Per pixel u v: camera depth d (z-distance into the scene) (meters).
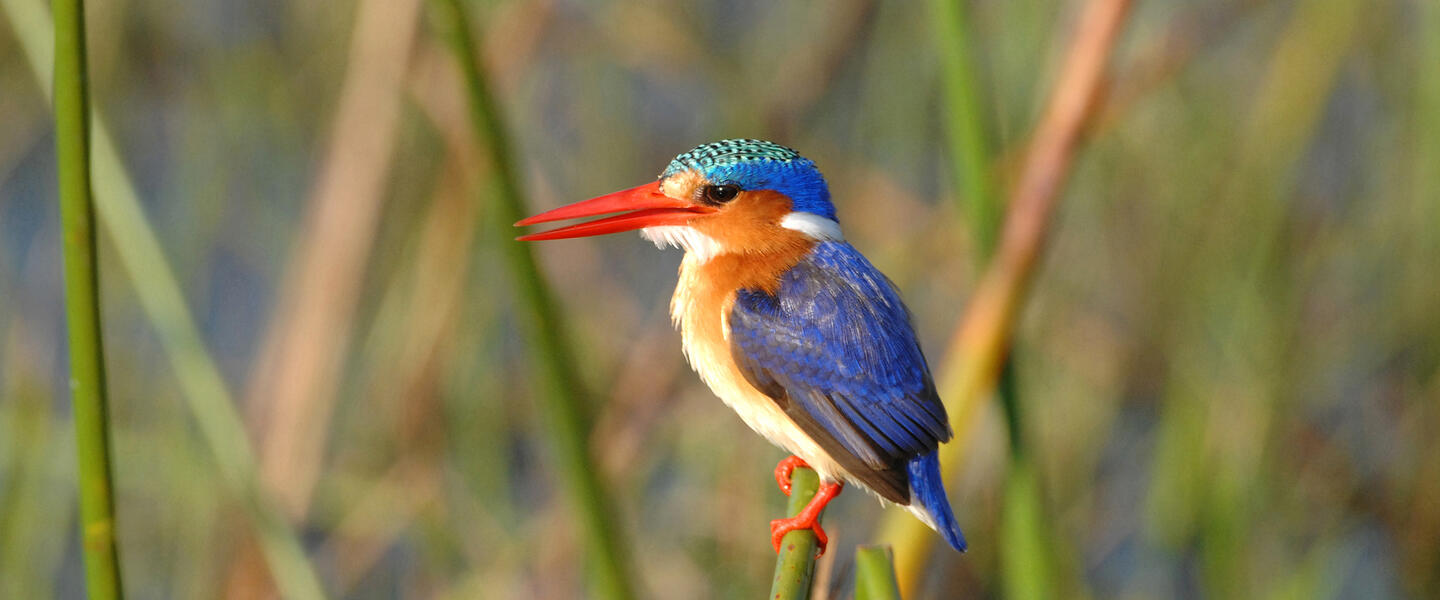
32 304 14.03
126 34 16.11
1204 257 12.68
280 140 15.28
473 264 12.42
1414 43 13.14
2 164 15.69
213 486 11.36
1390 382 12.89
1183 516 11.45
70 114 4.14
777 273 7.94
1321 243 13.13
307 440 11.64
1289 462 12.04
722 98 14.30
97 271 4.29
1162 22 12.67
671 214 8.09
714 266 8.12
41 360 13.09
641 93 15.60
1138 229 13.03
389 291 12.82
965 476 11.67
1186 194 12.94
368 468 12.46
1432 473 12.36
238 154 15.26
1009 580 6.78
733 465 12.05
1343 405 12.84
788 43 14.28
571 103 15.17
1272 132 12.79
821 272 7.89
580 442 4.84
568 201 14.80
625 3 14.20
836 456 7.38
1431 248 12.63
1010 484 6.45
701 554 11.77
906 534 7.13
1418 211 12.70
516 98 14.12
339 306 11.83
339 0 15.14
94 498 4.39
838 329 7.61
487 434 12.18
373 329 12.83
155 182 15.40
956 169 6.54
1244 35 13.71
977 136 6.39
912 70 13.76
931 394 7.48
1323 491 12.25
